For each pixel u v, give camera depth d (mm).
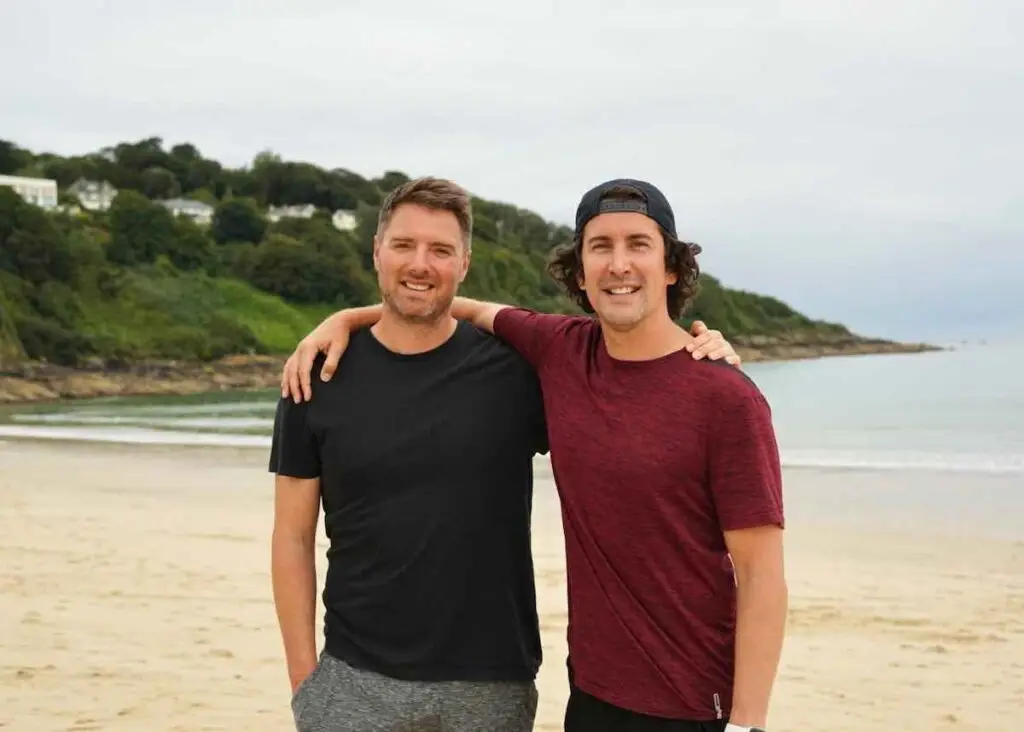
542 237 132625
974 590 7953
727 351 2467
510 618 2633
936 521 11344
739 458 2334
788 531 10742
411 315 2611
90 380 62625
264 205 127562
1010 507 12320
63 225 80250
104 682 5383
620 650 2395
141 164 131375
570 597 2531
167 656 5859
